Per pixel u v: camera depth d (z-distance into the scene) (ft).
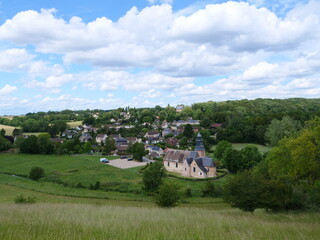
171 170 268.82
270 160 169.07
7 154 389.39
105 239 34.17
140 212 73.72
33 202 104.73
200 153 260.21
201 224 50.06
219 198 165.78
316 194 98.73
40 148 390.63
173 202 112.27
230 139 443.73
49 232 36.55
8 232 34.71
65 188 196.65
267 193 90.27
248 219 66.03
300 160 104.17
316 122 105.81
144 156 356.79
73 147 400.88
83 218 51.78
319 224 58.54
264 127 415.44
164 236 36.45
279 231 45.29
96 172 257.96
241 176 96.53
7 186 195.31
